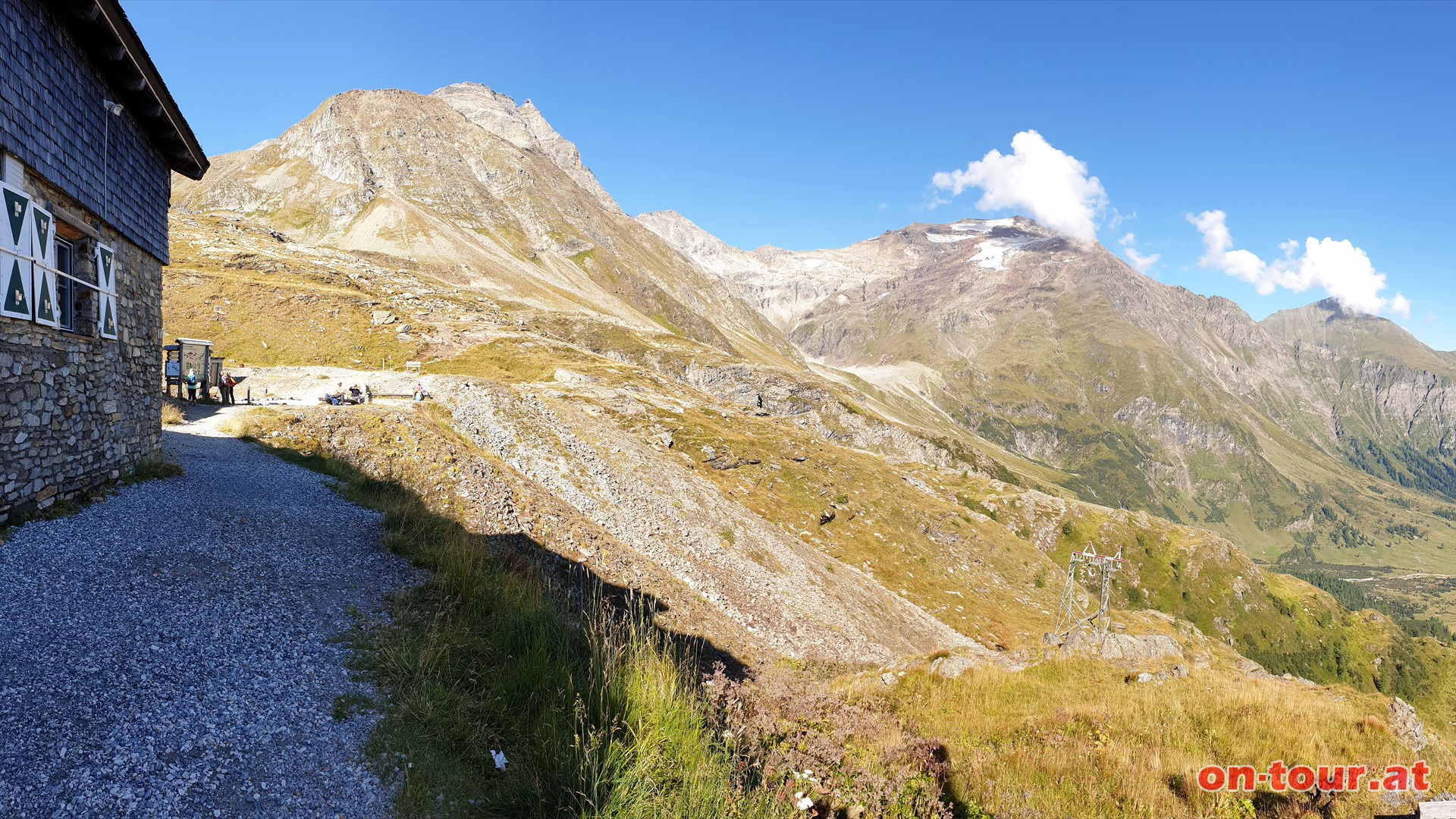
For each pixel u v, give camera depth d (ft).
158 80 58.80
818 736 35.29
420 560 50.75
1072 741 39.93
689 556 127.13
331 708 29.25
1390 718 43.91
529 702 32.42
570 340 618.85
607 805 24.95
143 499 51.70
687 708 32.22
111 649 29.50
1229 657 120.88
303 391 164.04
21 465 42.39
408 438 88.84
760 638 109.50
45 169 45.27
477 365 304.30
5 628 29.30
